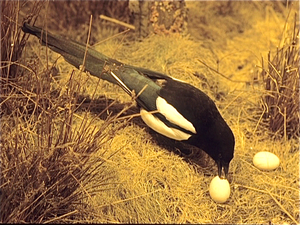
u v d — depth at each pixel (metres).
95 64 0.91
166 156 0.92
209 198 0.88
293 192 0.91
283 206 0.89
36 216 0.78
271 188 0.91
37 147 0.78
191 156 0.94
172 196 0.87
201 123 0.87
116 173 0.86
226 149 0.87
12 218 0.75
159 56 1.11
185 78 1.07
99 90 1.02
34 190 0.74
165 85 0.89
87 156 0.77
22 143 0.79
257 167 0.94
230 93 1.09
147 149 0.93
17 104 0.92
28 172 0.76
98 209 0.81
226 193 0.86
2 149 0.79
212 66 1.13
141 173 0.88
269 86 1.02
